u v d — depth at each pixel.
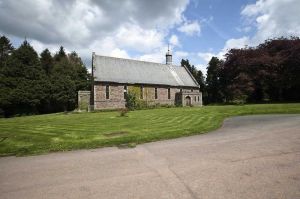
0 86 43.91
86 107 40.72
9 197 5.09
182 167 6.64
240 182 5.38
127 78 42.69
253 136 10.91
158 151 8.75
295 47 42.62
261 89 49.81
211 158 7.41
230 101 51.72
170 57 53.91
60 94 50.78
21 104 45.84
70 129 15.44
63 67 63.50
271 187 5.05
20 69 47.28
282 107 25.78
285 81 43.56
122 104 40.75
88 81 62.09
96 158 8.08
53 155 8.82
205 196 4.75
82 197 4.94
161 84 45.66
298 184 5.17
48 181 5.96
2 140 11.84
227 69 52.19
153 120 19.50
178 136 11.90
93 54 43.22
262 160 6.96
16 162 7.96
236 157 7.39
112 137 11.72
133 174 6.23
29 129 15.95
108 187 5.41
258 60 44.25
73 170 6.79
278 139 9.91
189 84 50.53
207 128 13.77
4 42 77.00
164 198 4.73
